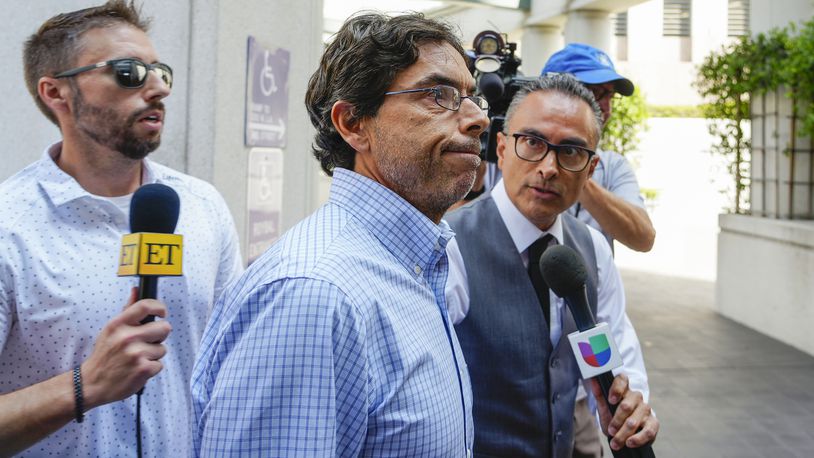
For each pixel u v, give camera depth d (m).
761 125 7.37
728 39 18.42
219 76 3.29
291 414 1.14
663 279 10.11
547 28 10.26
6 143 3.16
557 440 2.01
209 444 1.17
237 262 2.07
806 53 6.40
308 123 4.38
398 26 1.33
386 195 1.35
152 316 1.45
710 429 4.79
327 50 1.43
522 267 2.03
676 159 16.80
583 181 2.05
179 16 3.24
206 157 3.30
